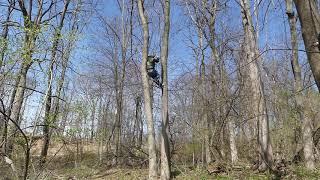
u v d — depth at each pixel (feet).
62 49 27.27
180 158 68.64
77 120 27.55
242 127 63.41
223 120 63.36
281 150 58.08
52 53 24.85
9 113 25.61
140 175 57.88
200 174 50.37
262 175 47.60
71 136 28.48
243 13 54.08
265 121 50.90
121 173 61.16
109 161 76.02
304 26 15.01
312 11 14.85
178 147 70.79
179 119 73.10
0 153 24.49
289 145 58.39
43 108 24.66
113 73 94.27
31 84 26.25
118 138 79.92
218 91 68.95
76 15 67.10
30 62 23.98
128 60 90.84
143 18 53.31
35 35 24.06
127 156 73.97
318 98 56.29
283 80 70.69
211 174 50.78
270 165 49.52
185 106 74.02
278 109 61.98
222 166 52.90
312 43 14.74
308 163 51.24
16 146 26.91
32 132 24.21
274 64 71.77
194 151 66.54
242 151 67.77
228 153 67.87
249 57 52.80
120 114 85.35
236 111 64.64
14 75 24.52
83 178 55.01
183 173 52.34
